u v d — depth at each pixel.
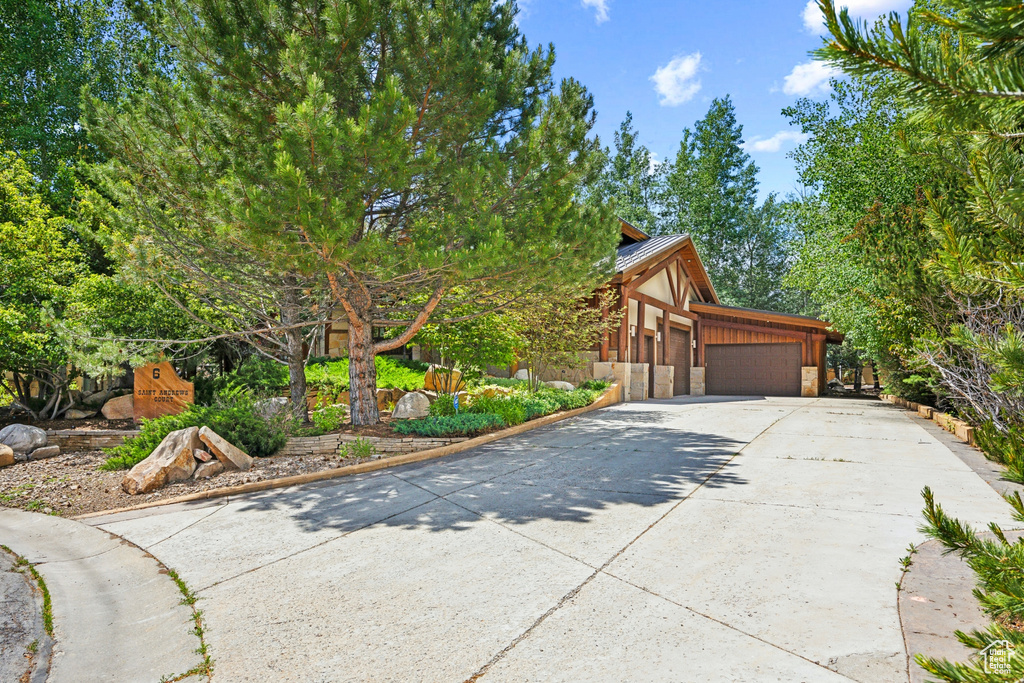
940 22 1.56
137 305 11.67
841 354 36.19
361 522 5.51
